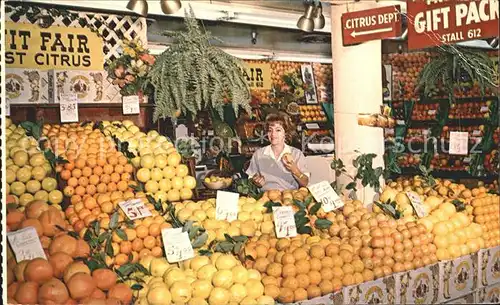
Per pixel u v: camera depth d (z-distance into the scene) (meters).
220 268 3.00
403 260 3.54
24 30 3.83
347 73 4.37
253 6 4.67
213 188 3.98
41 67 3.89
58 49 3.95
